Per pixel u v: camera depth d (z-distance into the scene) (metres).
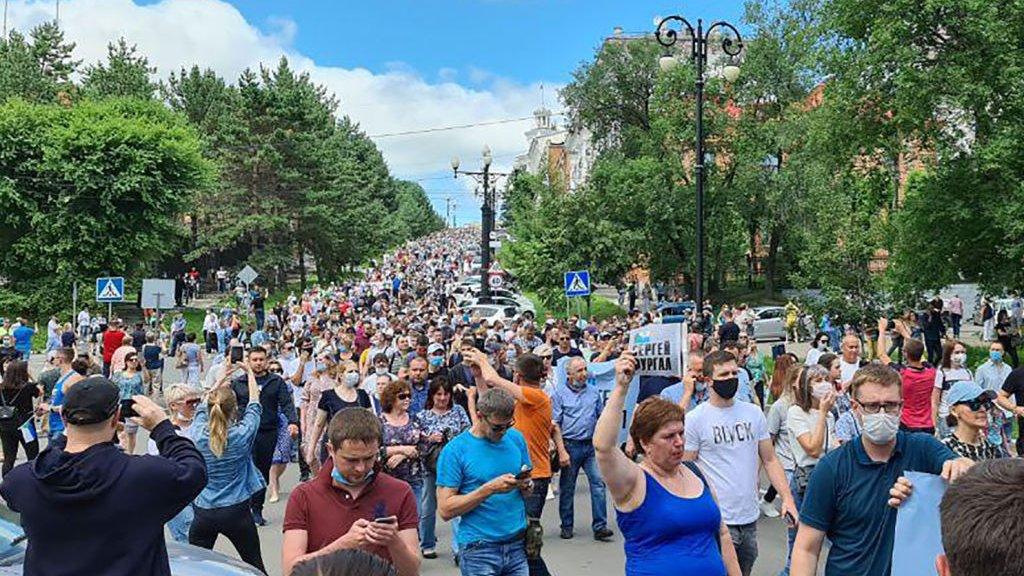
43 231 45.84
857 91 25.52
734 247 48.78
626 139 54.78
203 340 42.50
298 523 4.36
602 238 42.56
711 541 4.34
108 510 3.53
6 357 19.53
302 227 63.22
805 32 29.33
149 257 50.53
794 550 4.10
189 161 49.59
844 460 4.05
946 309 34.59
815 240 22.08
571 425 9.12
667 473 4.37
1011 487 1.97
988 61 23.19
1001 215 22.70
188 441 3.93
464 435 5.84
